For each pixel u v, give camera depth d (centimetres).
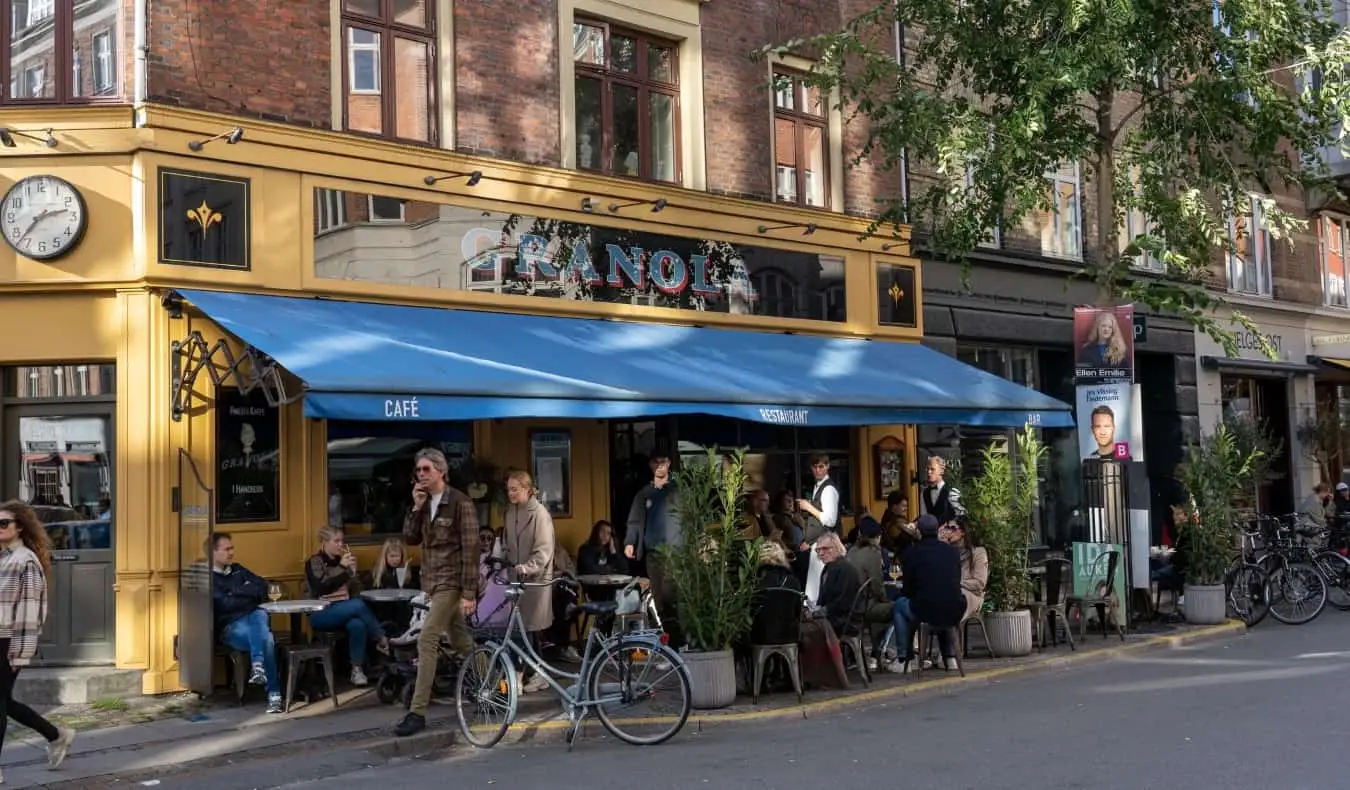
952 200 1578
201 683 1004
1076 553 1384
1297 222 1498
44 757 844
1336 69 1390
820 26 1688
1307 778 692
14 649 769
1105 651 1275
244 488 1118
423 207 1256
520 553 1050
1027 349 1986
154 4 1086
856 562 1176
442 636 984
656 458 1201
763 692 1069
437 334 1188
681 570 1003
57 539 1093
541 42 1373
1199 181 1500
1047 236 1975
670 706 888
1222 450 1538
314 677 1046
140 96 1076
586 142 1430
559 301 1355
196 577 1017
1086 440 1491
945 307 1806
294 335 1052
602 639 906
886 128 1516
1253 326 1497
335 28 1209
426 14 1290
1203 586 1480
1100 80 1395
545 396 1098
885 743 853
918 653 1152
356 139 1205
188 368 1071
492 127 1321
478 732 895
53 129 1077
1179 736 825
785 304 1603
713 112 1546
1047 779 712
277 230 1151
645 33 1499
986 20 1495
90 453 1098
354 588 1105
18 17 1102
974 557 1216
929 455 1772
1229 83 1427
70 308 1080
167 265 1074
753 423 1583
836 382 1438
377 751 871
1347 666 1127
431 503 908
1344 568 1575
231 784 784
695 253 1506
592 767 808
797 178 1656
